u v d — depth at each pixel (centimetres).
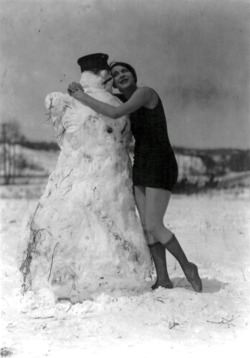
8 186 1427
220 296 488
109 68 508
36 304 464
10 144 1528
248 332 411
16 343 390
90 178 471
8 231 882
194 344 388
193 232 861
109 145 479
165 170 489
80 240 460
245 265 638
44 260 469
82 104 483
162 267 502
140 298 465
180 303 461
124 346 384
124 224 472
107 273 456
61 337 401
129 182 489
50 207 472
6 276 581
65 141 484
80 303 463
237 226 920
